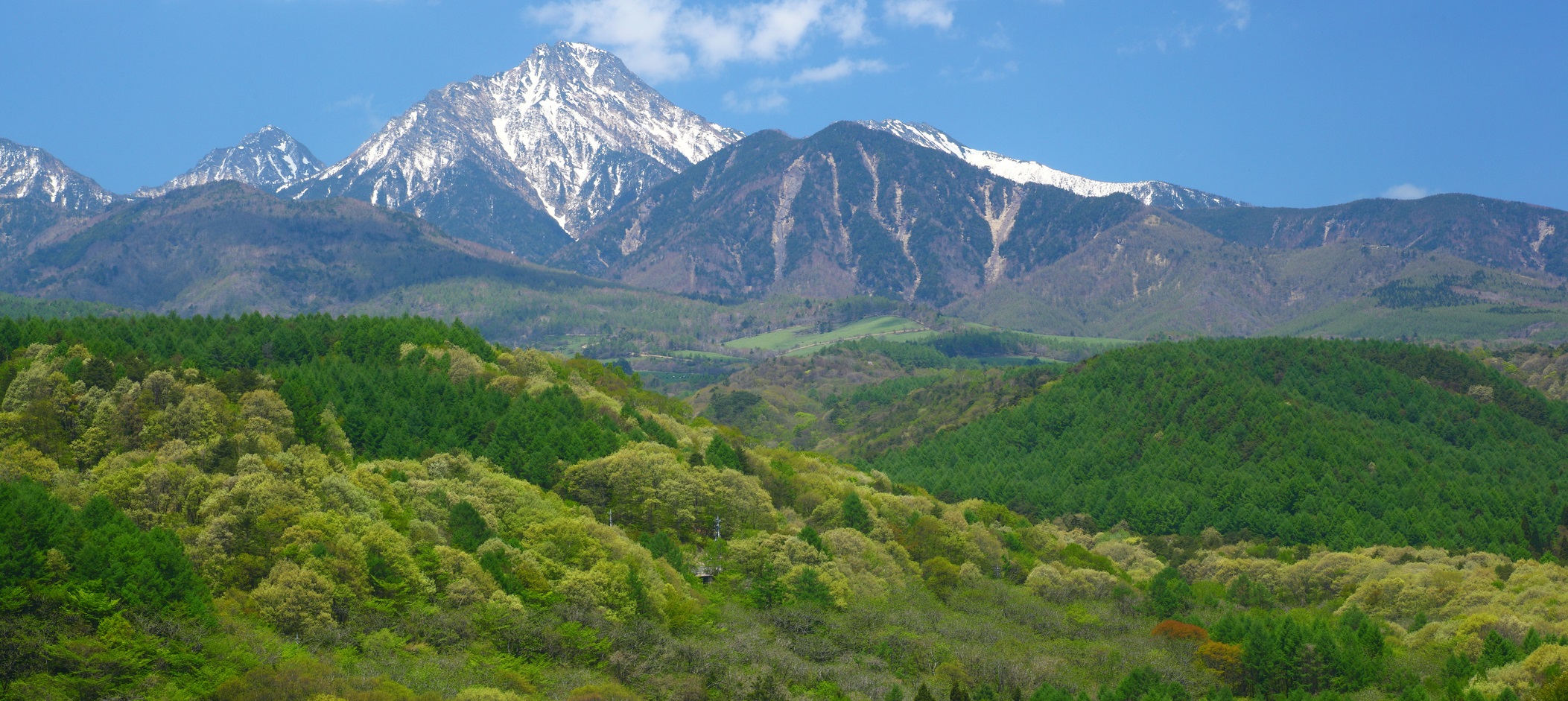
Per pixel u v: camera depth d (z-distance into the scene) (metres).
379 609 130.62
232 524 135.50
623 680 134.00
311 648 122.25
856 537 192.12
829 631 155.88
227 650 115.94
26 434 173.75
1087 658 157.00
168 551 123.06
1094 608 183.88
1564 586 188.12
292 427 189.50
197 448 164.75
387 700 113.12
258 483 143.50
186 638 115.00
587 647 135.88
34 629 111.06
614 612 143.38
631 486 195.25
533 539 159.50
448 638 130.88
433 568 141.38
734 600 165.00
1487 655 152.00
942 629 161.50
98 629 113.25
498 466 198.88
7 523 117.31
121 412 177.75
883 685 139.38
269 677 113.69
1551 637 155.12
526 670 129.12
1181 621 178.75
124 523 131.75
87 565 118.94
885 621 161.12
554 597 143.25
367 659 122.88
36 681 107.62
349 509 148.75
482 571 143.38
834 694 137.12
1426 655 160.00
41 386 183.38
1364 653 156.75
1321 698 142.62
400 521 155.00
